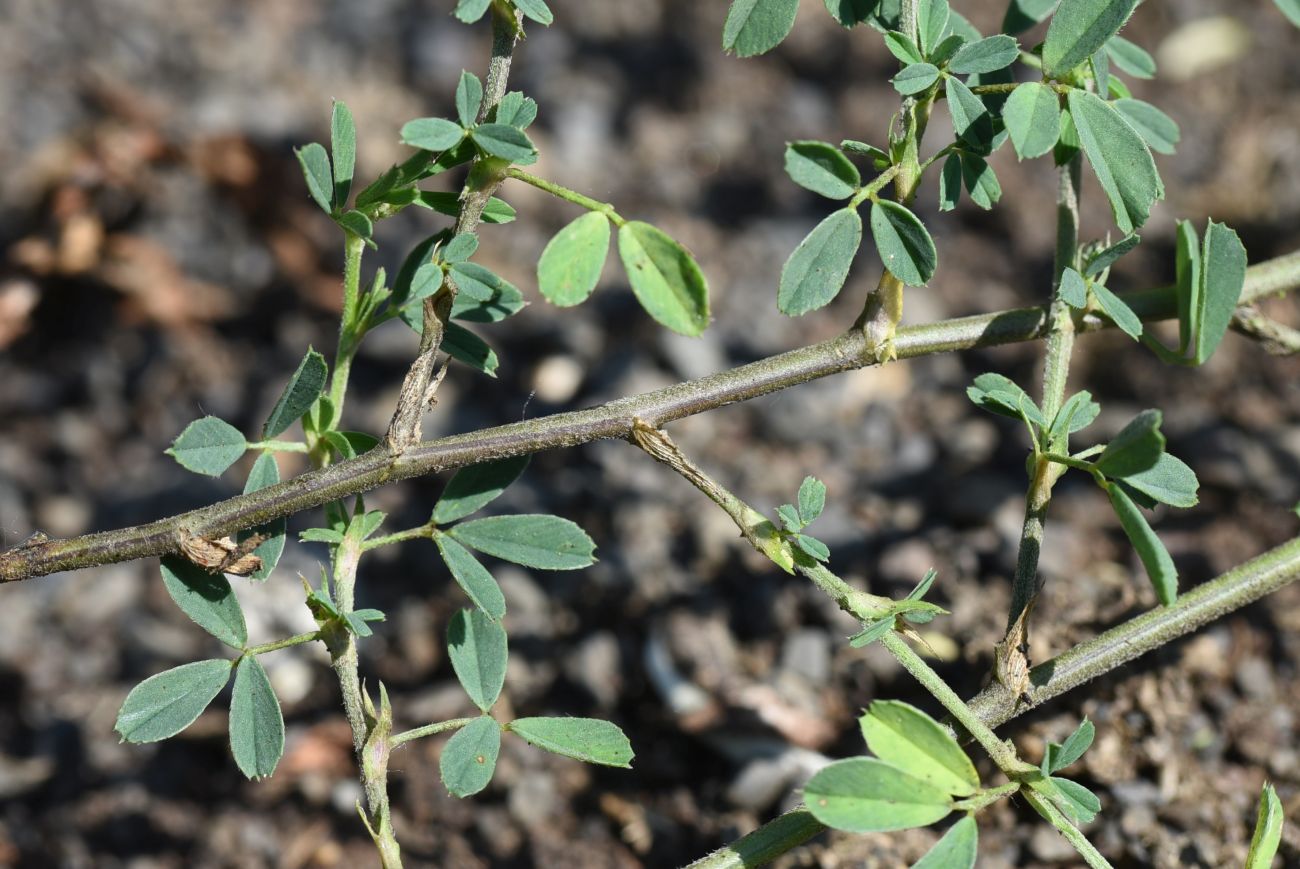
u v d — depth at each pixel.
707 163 0.68
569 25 0.75
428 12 0.77
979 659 0.46
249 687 0.37
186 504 0.55
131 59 0.73
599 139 0.70
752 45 0.36
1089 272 0.38
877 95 0.70
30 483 0.57
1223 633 0.46
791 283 0.36
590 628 0.50
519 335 0.60
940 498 0.51
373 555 0.52
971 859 0.35
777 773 0.46
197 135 0.66
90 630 0.51
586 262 0.36
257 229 0.64
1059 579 0.47
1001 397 0.37
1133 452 0.36
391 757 0.48
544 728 0.37
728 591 0.50
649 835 0.46
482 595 0.38
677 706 0.48
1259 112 0.65
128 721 0.37
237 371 0.60
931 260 0.36
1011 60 0.37
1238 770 0.45
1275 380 0.53
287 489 0.37
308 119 0.70
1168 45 0.68
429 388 0.37
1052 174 0.64
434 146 0.36
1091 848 0.36
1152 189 0.36
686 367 0.58
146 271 0.62
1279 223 0.60
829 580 0.37
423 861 0.47
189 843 0.48
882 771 0.35
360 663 0.50
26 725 0.50
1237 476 0.50
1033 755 0.44
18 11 0.75
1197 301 0.36
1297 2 0.41
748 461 0.55
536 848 0.46
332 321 0.62
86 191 0.62
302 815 0.48
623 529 0.51
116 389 0.60
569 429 0.37
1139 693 0.45
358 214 0.37
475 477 0.38
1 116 0.67
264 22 0.77
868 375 0.58
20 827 0.48
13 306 0.60
